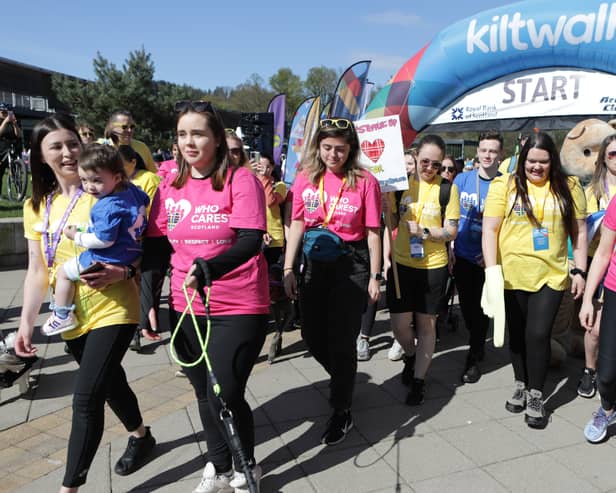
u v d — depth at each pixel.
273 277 4.43
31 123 35.16
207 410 2.57
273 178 5.13
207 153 2.33
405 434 3.25
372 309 4.50
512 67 5.97
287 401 3.70
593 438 3.12
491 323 5.62
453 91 6.29
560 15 5.50
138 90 32.81
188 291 2.42
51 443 3.16
